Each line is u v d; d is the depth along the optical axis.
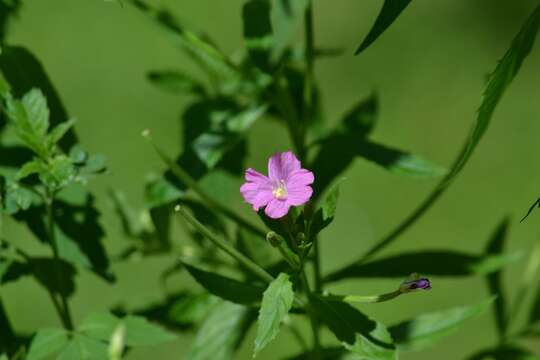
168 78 0.76
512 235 1.47
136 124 1.54
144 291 1.30
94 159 0.66
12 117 0.66
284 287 0.62
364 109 0.76
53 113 0.69
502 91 0.65
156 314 0.71
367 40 0.63
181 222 0.73
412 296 1.34
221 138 0.71
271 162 0.62
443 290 1.35
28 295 1.31
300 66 0.78
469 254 0.71
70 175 0.66
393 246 1.50
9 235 1.29
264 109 0.73
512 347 0.72
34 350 0.65
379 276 0.71
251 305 0.65
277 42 0.74
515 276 1.39
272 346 1.21
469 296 1.35
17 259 0.70
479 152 1.60
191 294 0.70
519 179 1.55
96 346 0.65
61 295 0.68
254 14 0.71
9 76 0.68
